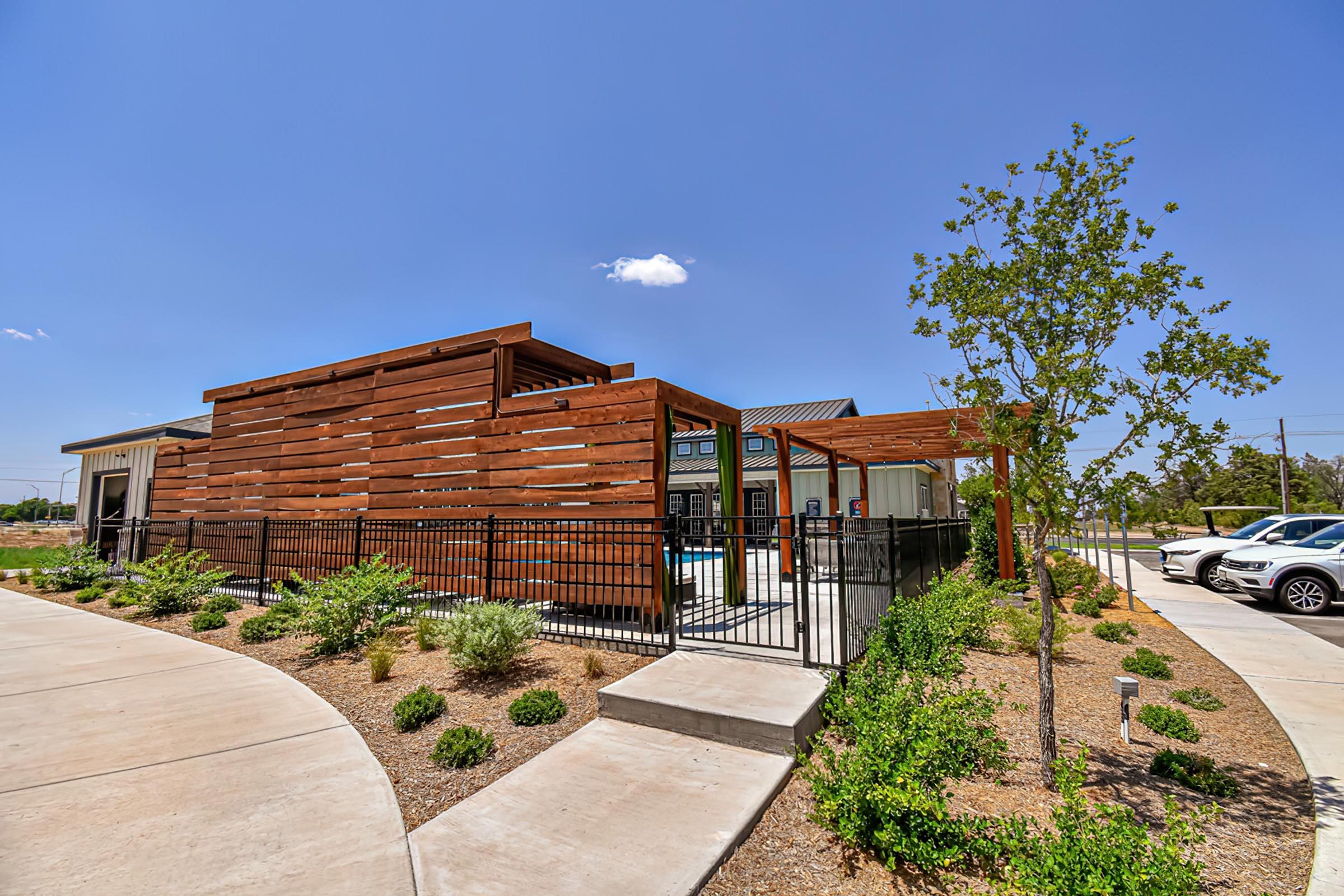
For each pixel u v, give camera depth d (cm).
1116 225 352
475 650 490
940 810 257
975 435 1070
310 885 232
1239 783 355
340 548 919
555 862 249
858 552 553
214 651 628
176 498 1243
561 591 679
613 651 576
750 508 2005
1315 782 349
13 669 561
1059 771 270
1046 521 363
